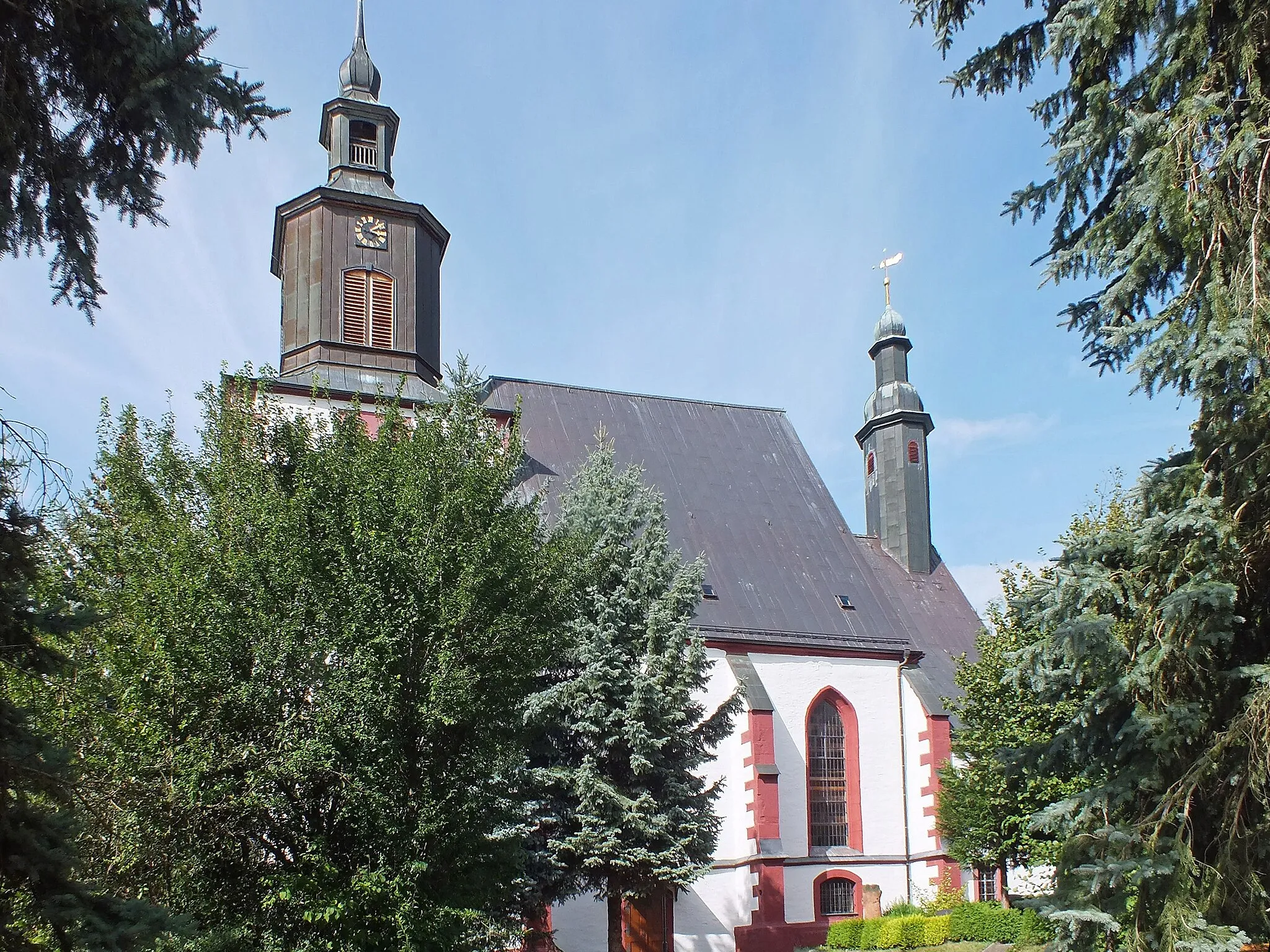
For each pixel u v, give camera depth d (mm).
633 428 40000
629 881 22328
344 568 16781
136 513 17297
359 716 15781
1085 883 10750
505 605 18031
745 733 33062
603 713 22203
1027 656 11719
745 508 39438
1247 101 11633
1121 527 12211
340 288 34188
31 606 7949
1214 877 10484
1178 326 11344
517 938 21172
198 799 15016
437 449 19156
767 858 31609
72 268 8391
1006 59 13844
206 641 15664
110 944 7754
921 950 29828
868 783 35250
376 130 36375
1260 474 11000
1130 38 12766
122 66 7875
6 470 7707
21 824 7785
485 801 17266
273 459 18969
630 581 23906
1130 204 12156
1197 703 11109
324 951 15148
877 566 42969
